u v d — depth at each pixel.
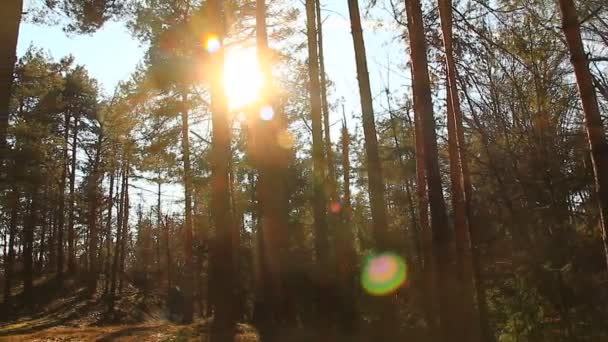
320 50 17.81
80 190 40.66
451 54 10.18
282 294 12.83
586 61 5.89
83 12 11.23
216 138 16.48
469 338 8.48
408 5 9.80
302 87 18.78
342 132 22.06
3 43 6.90
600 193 5.60
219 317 14.91
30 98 30.16
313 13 15.10
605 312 7.48
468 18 9.72
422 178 14.01
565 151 9.91
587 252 8.05
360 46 11.53
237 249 22.73
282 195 13.49
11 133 25.89
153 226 62.75
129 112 19.47
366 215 19.75
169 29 17.50
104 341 15.66
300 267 13.02
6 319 32.28
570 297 7.62
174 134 20.06
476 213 11.01
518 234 9.41
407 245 12.98
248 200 24.70
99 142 38.81
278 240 13.19
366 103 11.38
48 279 41.94
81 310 33.41
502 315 9.02
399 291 12.11
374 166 11.38
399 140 19.33
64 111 39.44
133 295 39.22
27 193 30.34
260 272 14.95
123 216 41.31
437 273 8.55
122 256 41.69
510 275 9.06
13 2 7.04
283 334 12.24
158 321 34.47
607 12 10.03
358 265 12.35
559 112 10.00
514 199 9.96
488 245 10.25
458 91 10.84
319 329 11.99
